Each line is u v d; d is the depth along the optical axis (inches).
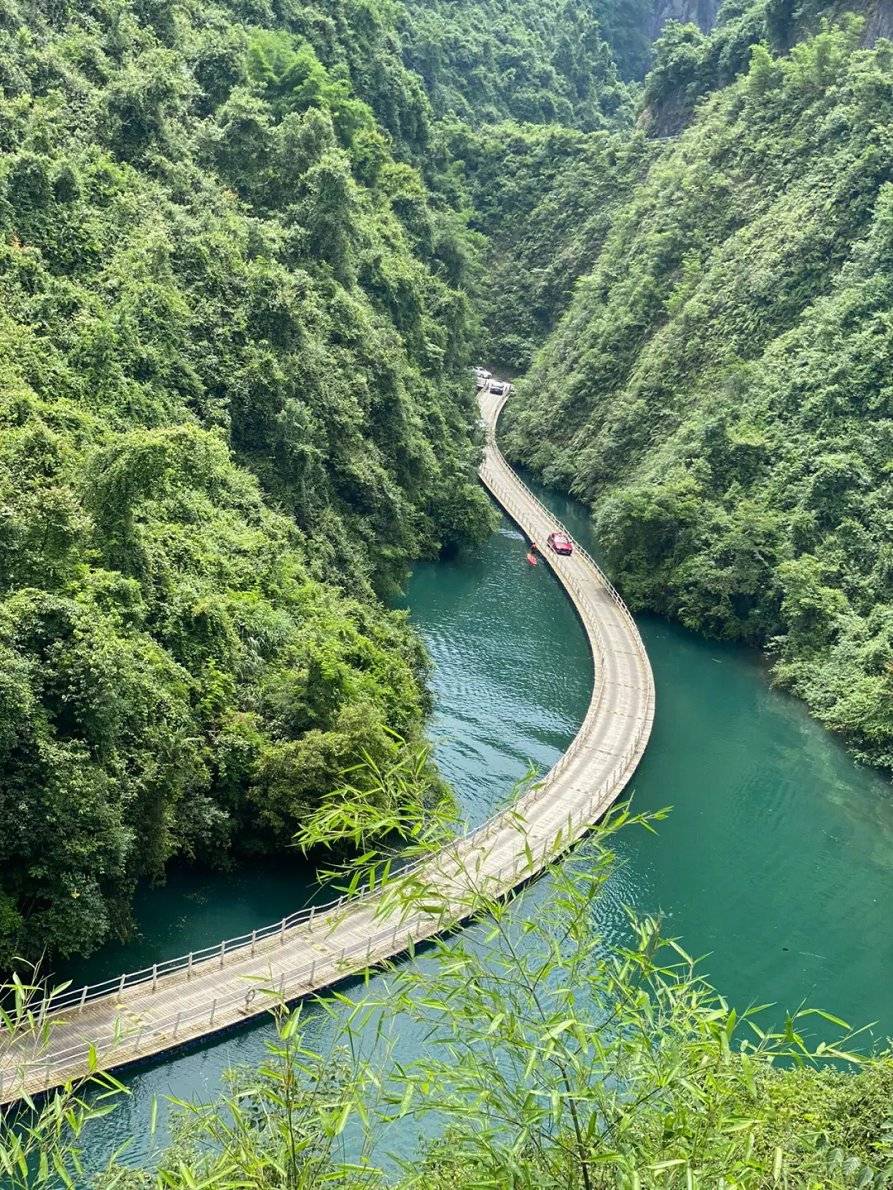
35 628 1530.5
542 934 610.5
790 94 4990.2
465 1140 554.3
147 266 2672.2
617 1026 631.8
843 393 3659.0
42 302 2330.2
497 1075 537.6
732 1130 527.2
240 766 1897.1
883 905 2158.0
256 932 1668.3
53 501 1667.1
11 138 2679.6
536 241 6294.3
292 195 3602.4
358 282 3843.5
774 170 4835.1
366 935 1726.1
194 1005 1517.0
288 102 4313.5
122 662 1596.9
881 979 1909.4
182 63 3688.5
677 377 4490.7
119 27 3508.9
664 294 4931.1
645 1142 528.4
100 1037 1414.9
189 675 1918.1
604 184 6225.4
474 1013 561.6
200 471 2319.1
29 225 2496.3
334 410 3080.7
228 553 2299.5
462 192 6269.7
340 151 3843.5
